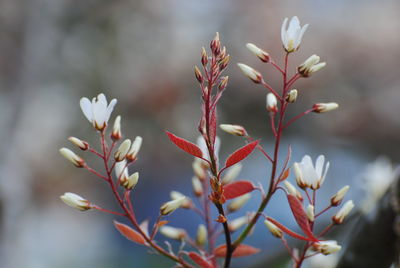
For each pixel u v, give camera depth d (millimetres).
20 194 1455
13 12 1572
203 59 497
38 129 1772
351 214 677
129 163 527
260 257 762
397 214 585
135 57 1818
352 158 1731
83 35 1727
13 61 1577
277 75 1736
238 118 1779
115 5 1770
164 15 1869
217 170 501
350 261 596
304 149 1776
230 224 563
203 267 520
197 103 1828
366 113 1780
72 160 525
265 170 1810
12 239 1390
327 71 1822
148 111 1796
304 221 500
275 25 1828
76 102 1777
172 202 522
